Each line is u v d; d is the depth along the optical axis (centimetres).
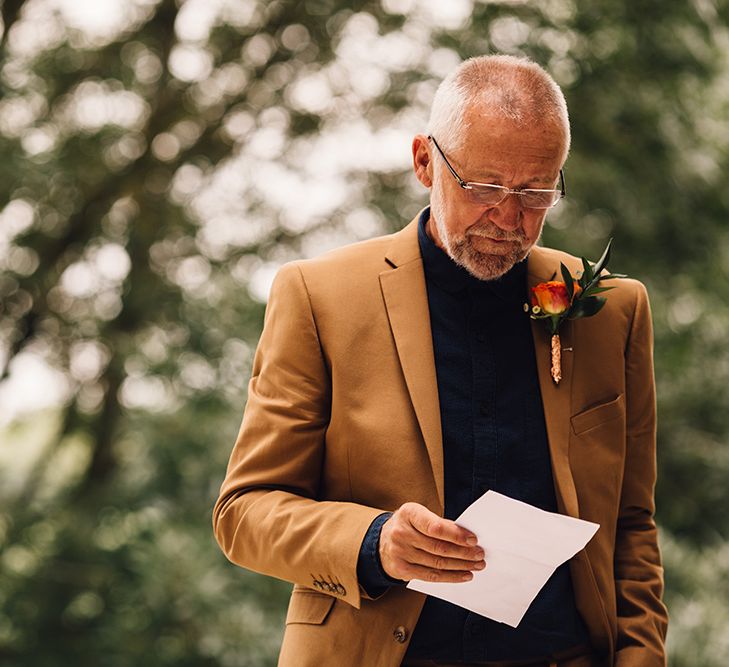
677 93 801
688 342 819
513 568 210
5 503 995
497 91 224
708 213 830
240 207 912
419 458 229
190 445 834
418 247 244
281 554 226
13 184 919
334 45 889
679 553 768
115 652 860
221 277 867
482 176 221
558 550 204
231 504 237
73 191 966
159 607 821
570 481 233
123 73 948
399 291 239
